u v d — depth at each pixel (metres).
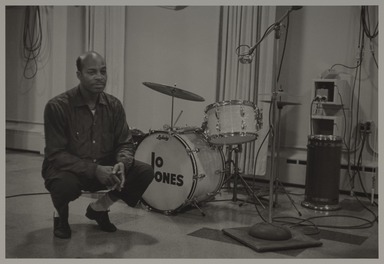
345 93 4.39
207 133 3.18
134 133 4.05
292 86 4.86
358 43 4.54
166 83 5.61
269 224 2.88
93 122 2.76
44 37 6.79
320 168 3.88
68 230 2.78
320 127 4.65
